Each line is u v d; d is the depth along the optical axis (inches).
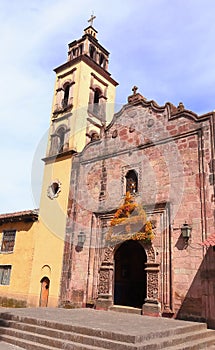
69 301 649.0
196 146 574.9
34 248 764.0
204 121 578.2
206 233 509.7
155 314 517.3
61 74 978.7
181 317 492.1
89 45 1013.2
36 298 706.8
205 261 496.4
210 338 408.5
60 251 713.6
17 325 424.8
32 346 356.2
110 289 606.2
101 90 960.9
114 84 1026.1
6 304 754.2
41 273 726.5
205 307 474.0
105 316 488.7
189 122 599.5
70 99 893.8
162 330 358.9
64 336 360.2
